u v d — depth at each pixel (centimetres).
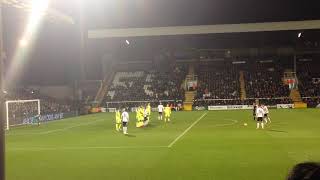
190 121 4250
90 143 2589
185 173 1570
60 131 3572
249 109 6419
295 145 2277
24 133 3459
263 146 2255
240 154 1992
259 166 1673
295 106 6419
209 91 6981
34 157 2069
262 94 6756
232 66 7675
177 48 7625
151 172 1605
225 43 7500
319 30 6506
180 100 6738
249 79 7250
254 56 7538
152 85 7319
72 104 6494
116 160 1908
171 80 7431
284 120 4066
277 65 7581
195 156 1961
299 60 7619
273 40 7306
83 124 4331
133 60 7888
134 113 6125
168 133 3080
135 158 1947
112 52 7700
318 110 5700
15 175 1614
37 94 6272
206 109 6562
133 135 3000
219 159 1862
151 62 7862
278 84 7012
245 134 2880
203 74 7512
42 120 4903
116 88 7281
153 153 2089
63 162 1894
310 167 241
